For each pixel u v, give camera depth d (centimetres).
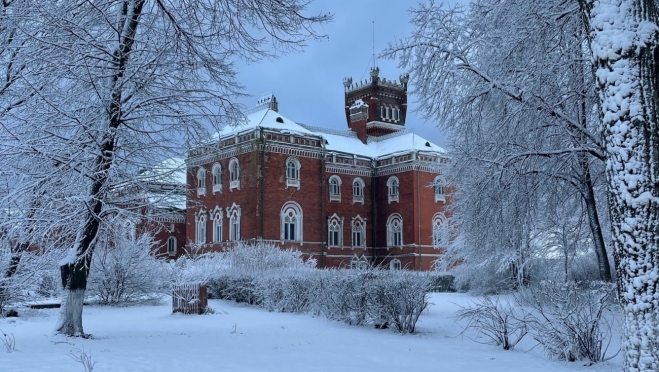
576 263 3108
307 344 1452
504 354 1292
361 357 1233
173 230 6625
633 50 737
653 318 703
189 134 1616
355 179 6681
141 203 1608
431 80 1830
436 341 1537
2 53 1470
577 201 2052
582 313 1388
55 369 1012
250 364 1120
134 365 1075
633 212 724
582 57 1641
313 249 6031
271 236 5700
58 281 2488
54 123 1414
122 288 2877
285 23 1434
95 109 1442
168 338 1539
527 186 1788
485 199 1842
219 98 1570
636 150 727
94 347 1312
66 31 1387
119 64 1462
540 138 1748
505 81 1698
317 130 6962
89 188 1439
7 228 1501
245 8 1423
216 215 6078
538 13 1639
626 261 731
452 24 1819
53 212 1428
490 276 3491
